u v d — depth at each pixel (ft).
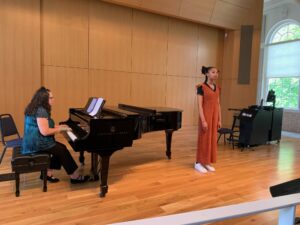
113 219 7.33
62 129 9.32
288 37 26.32
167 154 13.91
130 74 21.47
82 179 9.92
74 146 8.12
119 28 20.48
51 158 9.62
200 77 25.73
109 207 8.06
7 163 12.01
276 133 18.75
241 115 17.33
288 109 26.18
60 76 18.34
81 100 19.34
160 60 22.99
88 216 7.45
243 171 12.12
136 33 21.39
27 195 8.69
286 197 3.17
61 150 9.41
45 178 8.91
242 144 17.17
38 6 16.88
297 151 16.76
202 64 25.72
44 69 17.71
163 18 22.72
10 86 16.42
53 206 7.97
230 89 26.40
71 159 9.59
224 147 17.39
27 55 16.79
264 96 28.45
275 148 17.57
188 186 10.04
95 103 10.18
